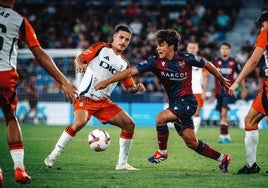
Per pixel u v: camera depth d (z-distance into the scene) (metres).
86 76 15.34
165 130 14.38
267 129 34.91
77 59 15.15
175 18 52.50
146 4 54.75
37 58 11.36
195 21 49.53
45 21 51.06
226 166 14.52
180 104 14.01
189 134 14.14
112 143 24.23
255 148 14.30
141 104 38.72
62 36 49.53
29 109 39.72
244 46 44.94
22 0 54.84
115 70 15.42
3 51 11.27
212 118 38.03
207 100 38.19
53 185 12.25
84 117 15.03
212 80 42.84
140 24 49.28
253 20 52.94
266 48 13.84
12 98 11.48
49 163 15.09
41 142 24.09
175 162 17.34
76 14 51.88
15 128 11.59
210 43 46.34
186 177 13.64
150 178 13.41
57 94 40.09
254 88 39.91
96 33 48.59
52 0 54.56
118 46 15.30
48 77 40.19
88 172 14.64
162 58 13.89
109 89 15.31
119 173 14.46
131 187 11.98
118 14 50.81
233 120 37.69
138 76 41.22
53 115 39.25
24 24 11.43
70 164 16.55
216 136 29.08
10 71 11.31
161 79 14.16
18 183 12.51
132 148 21.97
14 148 11.52
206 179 13.25
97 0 55.00
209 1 53.66
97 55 15.39
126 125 15.28
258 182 12.74
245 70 13.83
